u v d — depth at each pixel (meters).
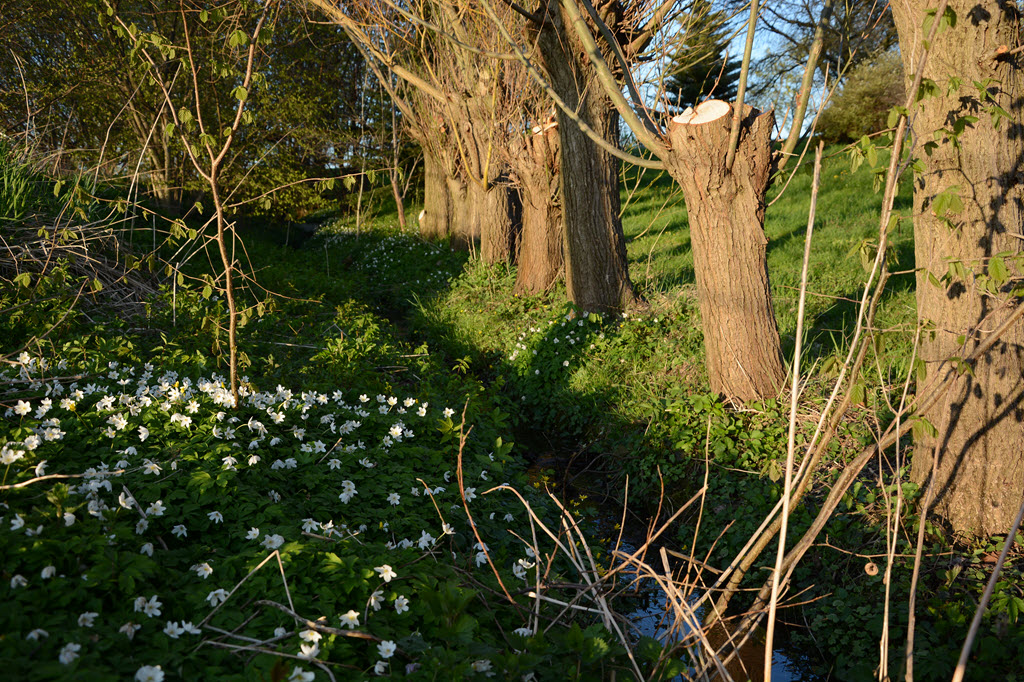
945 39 3.55
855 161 3.29
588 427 6.75
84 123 16.34
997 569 1.91
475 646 2.44
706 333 6.08
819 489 4.73
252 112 3.80
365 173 3.75
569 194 8.84
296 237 23.41
